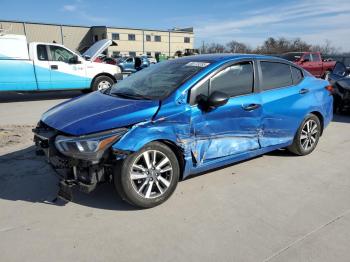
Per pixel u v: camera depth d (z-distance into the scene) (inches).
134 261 105.1
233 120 156.0
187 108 140.7
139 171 132.2
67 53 438.0
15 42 398.0
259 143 171.6
